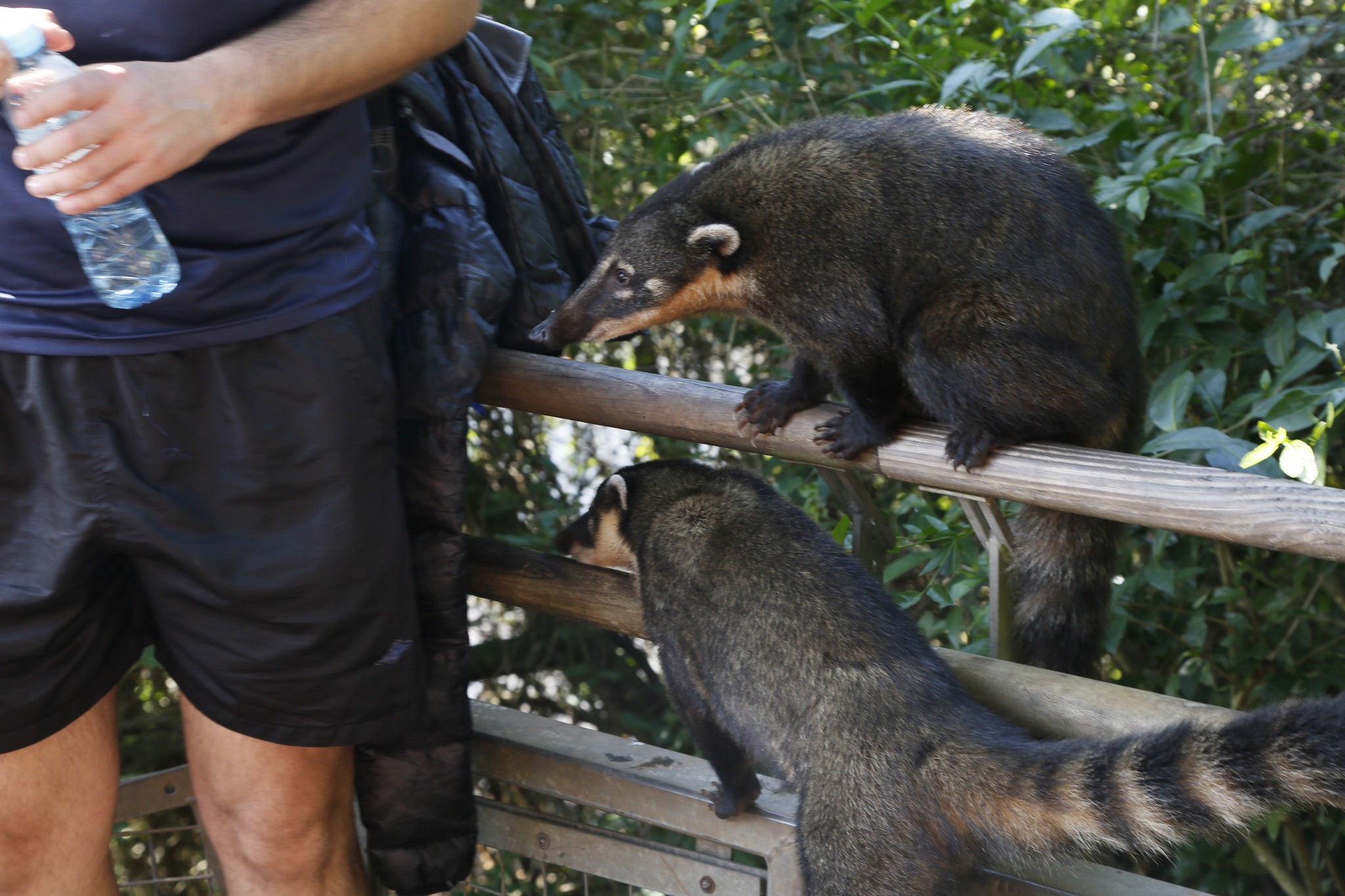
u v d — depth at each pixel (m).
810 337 2.93
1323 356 3.22
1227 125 4.34
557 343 3.20
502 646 6.38
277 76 1.78
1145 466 2.12
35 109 1.53
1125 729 2.22
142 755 5.89
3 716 1.98
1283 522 1.91
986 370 2.68
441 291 2.49
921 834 2.16
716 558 2.54
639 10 5.00
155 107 1.62
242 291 1.94
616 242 3.19
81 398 1.89
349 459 2.09
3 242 1.82
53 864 2.21
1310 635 4.25
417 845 2.55
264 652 2.09
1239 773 1.85
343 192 2.10
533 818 2.76
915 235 2.80
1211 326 3.72
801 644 2.37
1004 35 3.85
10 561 1.96
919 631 2.42
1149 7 4.00
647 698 6.44
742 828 2.52
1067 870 2.27
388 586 2.18
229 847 2.40
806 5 4.37
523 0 5.26
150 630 2.24
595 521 2.83
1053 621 2.86
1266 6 4.24
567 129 5.58
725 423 2.77
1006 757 2.10
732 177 3.06
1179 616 4.32
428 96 2.58
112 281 1.82
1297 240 4.05
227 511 2.02
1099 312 2.73
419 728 2.46
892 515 4.29
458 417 2.44
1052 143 3.01
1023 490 2.36
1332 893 4.94
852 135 2.99
